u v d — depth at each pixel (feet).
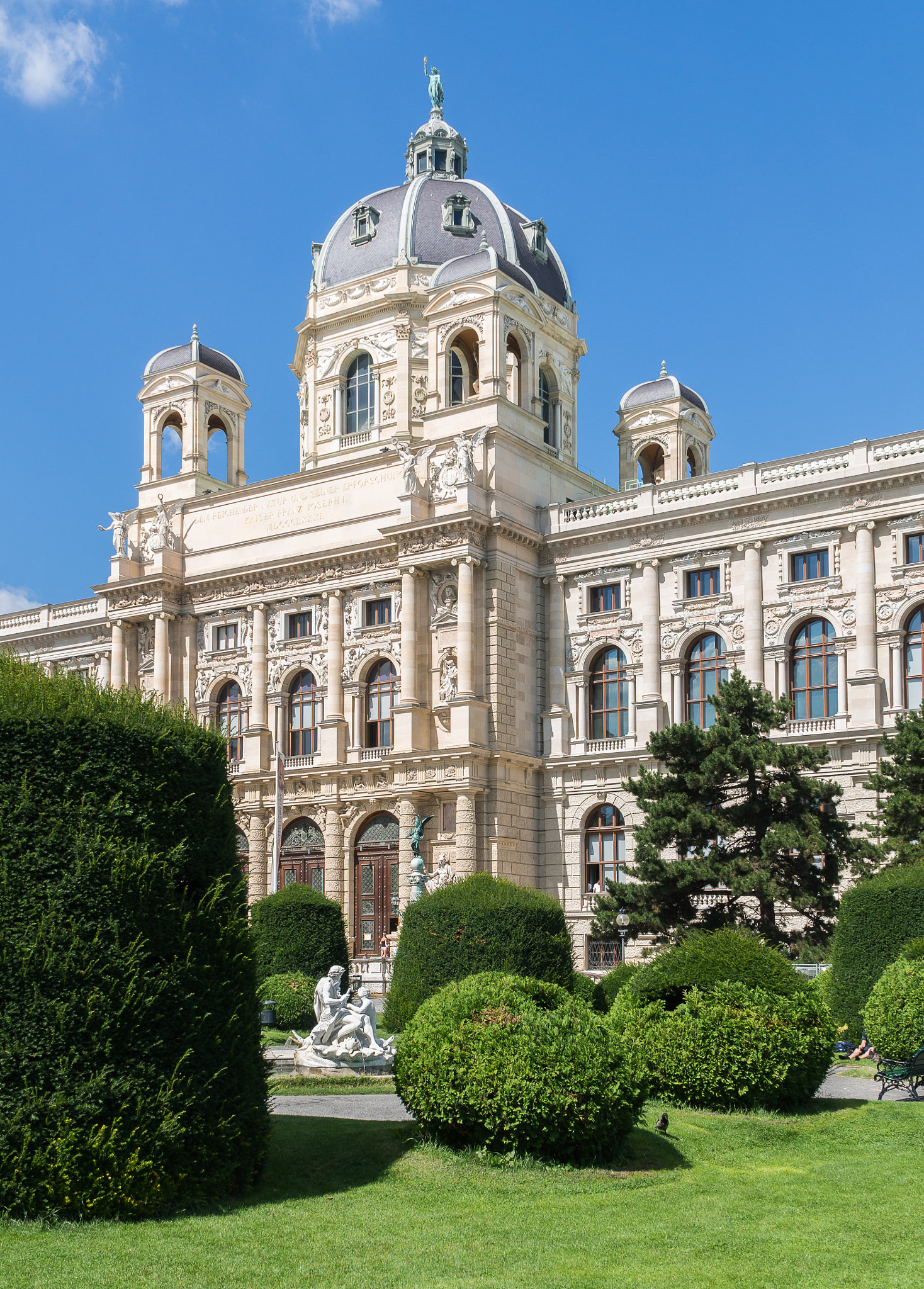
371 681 253.65
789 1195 70.18
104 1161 62.69
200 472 296.30
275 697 263.08
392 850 242.78
